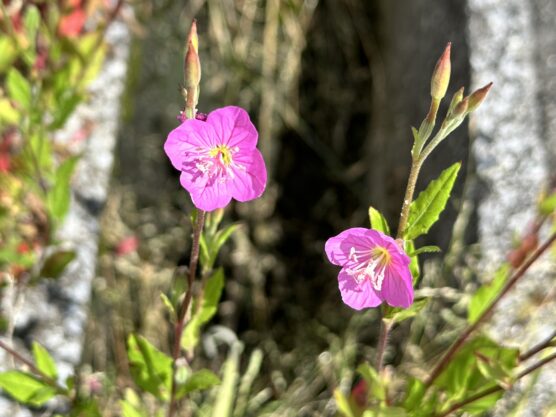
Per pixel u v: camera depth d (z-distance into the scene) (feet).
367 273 0.40
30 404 0.56
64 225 0.63
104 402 0.64
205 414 0.65
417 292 0.62
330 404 0.67
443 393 0.49
